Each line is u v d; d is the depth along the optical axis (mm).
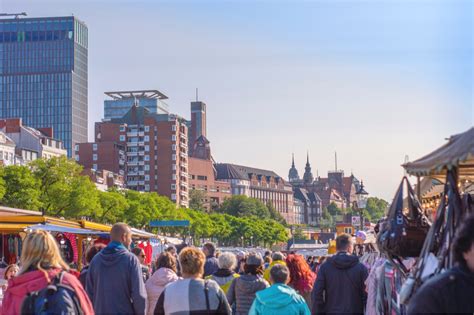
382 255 13688
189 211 192125
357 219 52812
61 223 24859
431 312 5848
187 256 10531
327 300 12914
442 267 8406
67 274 8266
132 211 137500
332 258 12922
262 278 13578
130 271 11305
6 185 84000
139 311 11266
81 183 90062
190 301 10266
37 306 7906
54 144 193375
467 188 12734
